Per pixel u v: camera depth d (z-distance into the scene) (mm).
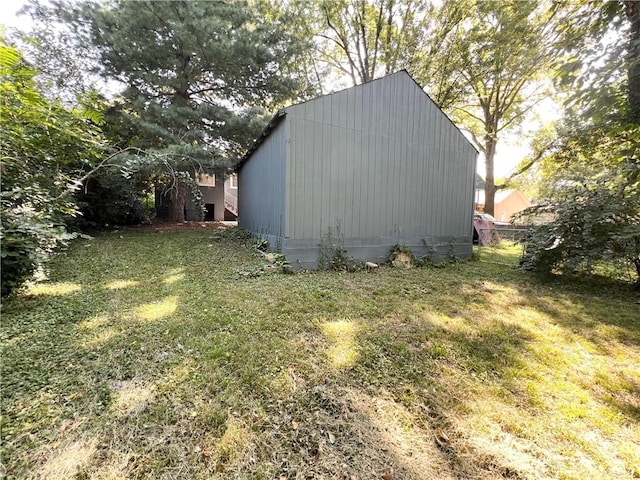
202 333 2943
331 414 1927
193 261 6008
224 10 9531
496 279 5582
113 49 9266
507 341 2998
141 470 1511
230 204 21469
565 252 5316
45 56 7906
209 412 1904
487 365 2535
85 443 1659
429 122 6973
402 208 6781
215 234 9383
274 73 10836
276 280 4887
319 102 5730
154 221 13156
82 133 4414
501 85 13977
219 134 10812
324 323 3258
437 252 7312
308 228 5812
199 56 9828
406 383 2256
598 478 1515
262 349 2658
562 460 1617
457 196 7520
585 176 5895
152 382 2188
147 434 1731
